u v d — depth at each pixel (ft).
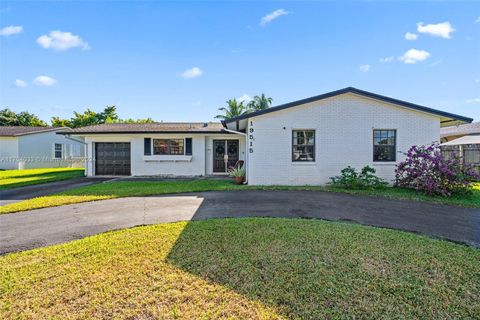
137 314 8.14
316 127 35.50
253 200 26.07
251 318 7.96
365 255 12.30
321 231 15.75
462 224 18.11
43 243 14.67
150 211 21.81
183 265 11.32
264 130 35.83
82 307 8.54
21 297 9.13
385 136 35.68
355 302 8.70
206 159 51.75
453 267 11.19
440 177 28.25
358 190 31.40
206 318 7.95
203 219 19.08
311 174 35.78
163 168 50.39
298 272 10.65
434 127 35.22
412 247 13.32
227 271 10.75
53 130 76.18
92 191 31.30
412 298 8.96
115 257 12.22
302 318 7.95
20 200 27.04
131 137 50.29
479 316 8.09
